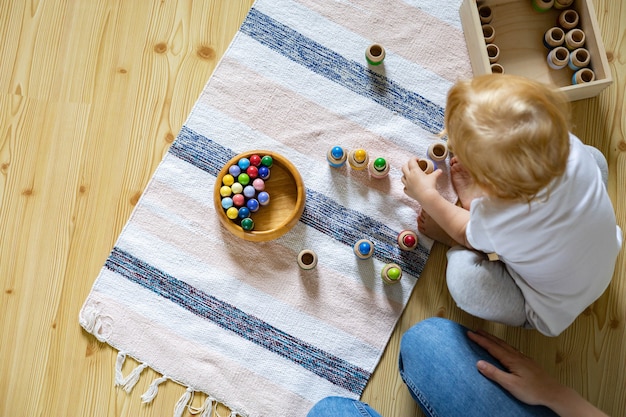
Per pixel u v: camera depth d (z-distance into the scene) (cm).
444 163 144
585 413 114
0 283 143
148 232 143
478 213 107
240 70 147
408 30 148
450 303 141
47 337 141
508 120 93
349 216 143
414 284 141
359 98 146
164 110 148
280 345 139
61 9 150
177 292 141
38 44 150
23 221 145
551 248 101
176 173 145
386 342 139
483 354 124
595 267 107
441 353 123
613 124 145
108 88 148
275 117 146
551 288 110
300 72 147
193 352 139
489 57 139
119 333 140
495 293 119
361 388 138
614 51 147
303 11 149
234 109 146
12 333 141
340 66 147
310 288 141
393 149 145
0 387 139
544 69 143
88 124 147
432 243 142
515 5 145
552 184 97
